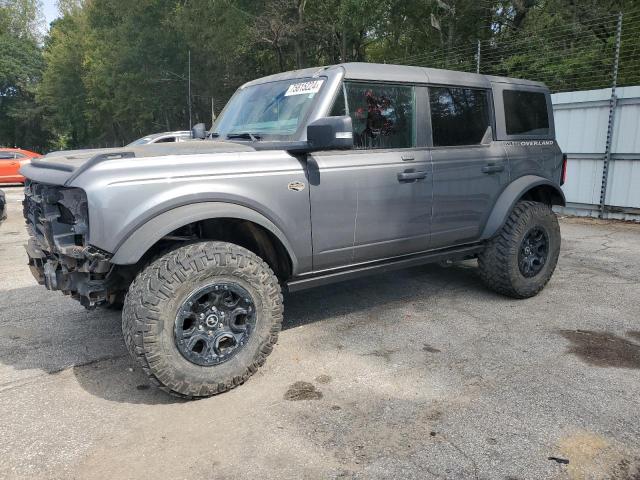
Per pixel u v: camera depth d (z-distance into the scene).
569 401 3.01
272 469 2.44
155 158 2.98
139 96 28.28
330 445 2.62
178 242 3.25
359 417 2.87
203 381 3.03
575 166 9.82
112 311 4.73
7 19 49.84
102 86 31.06
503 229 4.69
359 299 4.95
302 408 2.97
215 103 25.12
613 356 3.62
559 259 6.44
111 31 29.03
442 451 2.55
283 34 20.98
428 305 4.76
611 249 7.00
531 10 17.89
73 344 3.99
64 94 39.03
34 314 4.70
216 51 23.44
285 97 3.89
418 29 20.58
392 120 3.98
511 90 4.87
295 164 3.43
